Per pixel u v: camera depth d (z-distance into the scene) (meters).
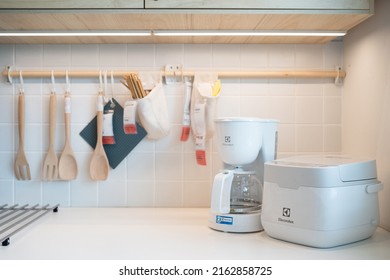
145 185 1.58
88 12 1.19
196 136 1.49
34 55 1.57
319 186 1.03
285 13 1.19
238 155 1.19
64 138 1.56
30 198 1.57
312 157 1.27
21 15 1.21
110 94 1.56
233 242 1.12
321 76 1.56
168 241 1.12
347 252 1.03
